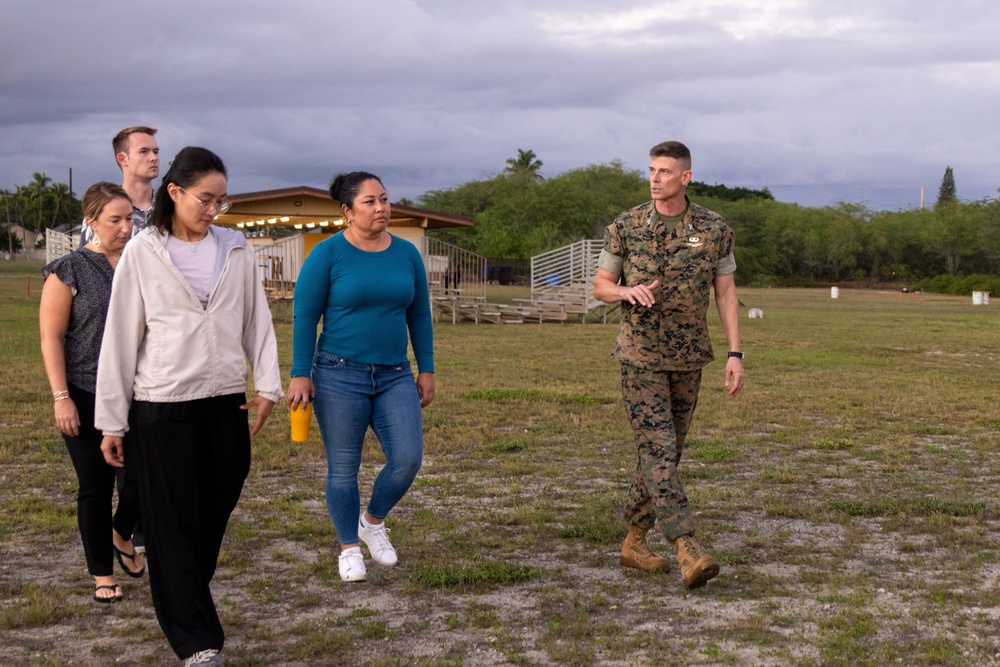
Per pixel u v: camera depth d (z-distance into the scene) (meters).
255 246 33.59
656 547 5.30
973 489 6.73
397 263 4.55
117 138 4.98
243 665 3.59
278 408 9.82
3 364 13.11
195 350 3.54
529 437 8.55
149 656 3.65
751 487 6.68
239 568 4.78
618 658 3.68
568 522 5.69
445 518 5.79
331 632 3.92
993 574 4.75
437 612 4.20
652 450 4.59
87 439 4.15
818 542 5.34
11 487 6.43
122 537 4.50
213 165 3.57
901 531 5.59
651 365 4.66
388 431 4.54
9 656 3.65
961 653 3.71
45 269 4.11
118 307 3.53
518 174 85.88
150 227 3.58
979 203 86.06
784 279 86.56
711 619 4.11
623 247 4.73
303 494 6.32
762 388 12.20
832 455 7.96
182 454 3.51
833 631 3.94
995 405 10.89
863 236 85.62
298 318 4.43
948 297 60.22
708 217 4.65
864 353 17.78
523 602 4.34
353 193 4.42
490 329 23.27
